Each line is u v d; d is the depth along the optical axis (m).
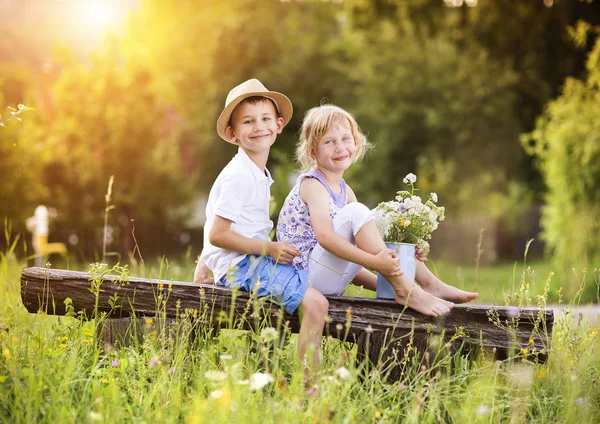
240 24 23.95
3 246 12.45
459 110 20.61
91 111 18.19
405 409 3.17
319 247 3.80
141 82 18.88
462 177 20.80
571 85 11.53
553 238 11.05
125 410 2.94
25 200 12.80
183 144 24.58
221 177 3.84
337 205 3.94
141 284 3.61
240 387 2.96
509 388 3.29
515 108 20.97
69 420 2.76
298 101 23.67
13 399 2.94
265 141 3.98
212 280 4.06
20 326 3.81
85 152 17.45
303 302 3.54
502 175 20.73
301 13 25.41
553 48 19.94
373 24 20.30
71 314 3.62
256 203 3.84
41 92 19.95
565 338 3.76
